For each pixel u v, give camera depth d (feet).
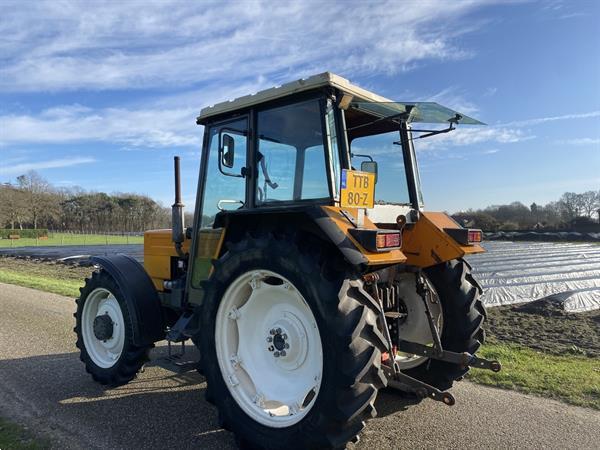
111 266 13.96
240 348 10.44
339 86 9.66
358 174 9.13
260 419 9.57
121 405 12.36
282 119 10.66
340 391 8.17
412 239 12.13
